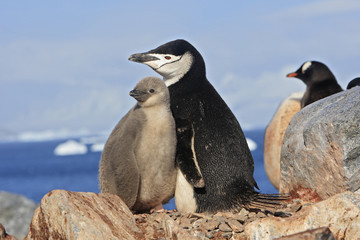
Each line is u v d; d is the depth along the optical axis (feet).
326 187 32.12
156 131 30.25
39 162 619.26
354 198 26.71
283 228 26.27
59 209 27.25
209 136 31.32
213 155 30.91
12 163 625.00
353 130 29.73
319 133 31.63
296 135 35.01
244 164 31.81
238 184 30.63
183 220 29.17
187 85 33.63
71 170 437.58
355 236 26.00
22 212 60.64
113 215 28.19
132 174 29.99
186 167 30.22
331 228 25.98
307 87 56.65
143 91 30.14
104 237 26.17
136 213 33.01
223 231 27.76
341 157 30.04
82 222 26.45
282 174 36.91
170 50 34.09
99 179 32.91
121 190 30.45
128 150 30.12
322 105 34.71
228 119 32.73
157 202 31.96
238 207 30.27
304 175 33.76
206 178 30.63
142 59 34.53
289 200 34.94
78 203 27.66
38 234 28.58
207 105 32.63
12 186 305.53
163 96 30.53
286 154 36.04
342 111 30.73
